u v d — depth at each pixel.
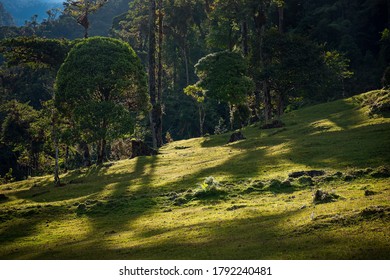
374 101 48.97
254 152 39.94
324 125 46.88
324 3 110.19
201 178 32.12
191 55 116.31
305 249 13.25
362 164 27.28
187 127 99.81
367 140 34.25
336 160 29.50
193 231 18.50
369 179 23.95
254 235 15.90
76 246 19.80
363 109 49.25
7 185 51.19
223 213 21.62
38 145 75.62
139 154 53.75
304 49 66.19
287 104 86.50
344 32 98.44
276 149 38.78
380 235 13.20
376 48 99.88
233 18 70.94
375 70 87.88
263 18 69.50
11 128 76.25
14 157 84.38
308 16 102.25
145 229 21.03
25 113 78.25
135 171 42.53
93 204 29.36
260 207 21.53
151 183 33.78
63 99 51.62
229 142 53.47
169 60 118.06
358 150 31.09
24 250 21.06
